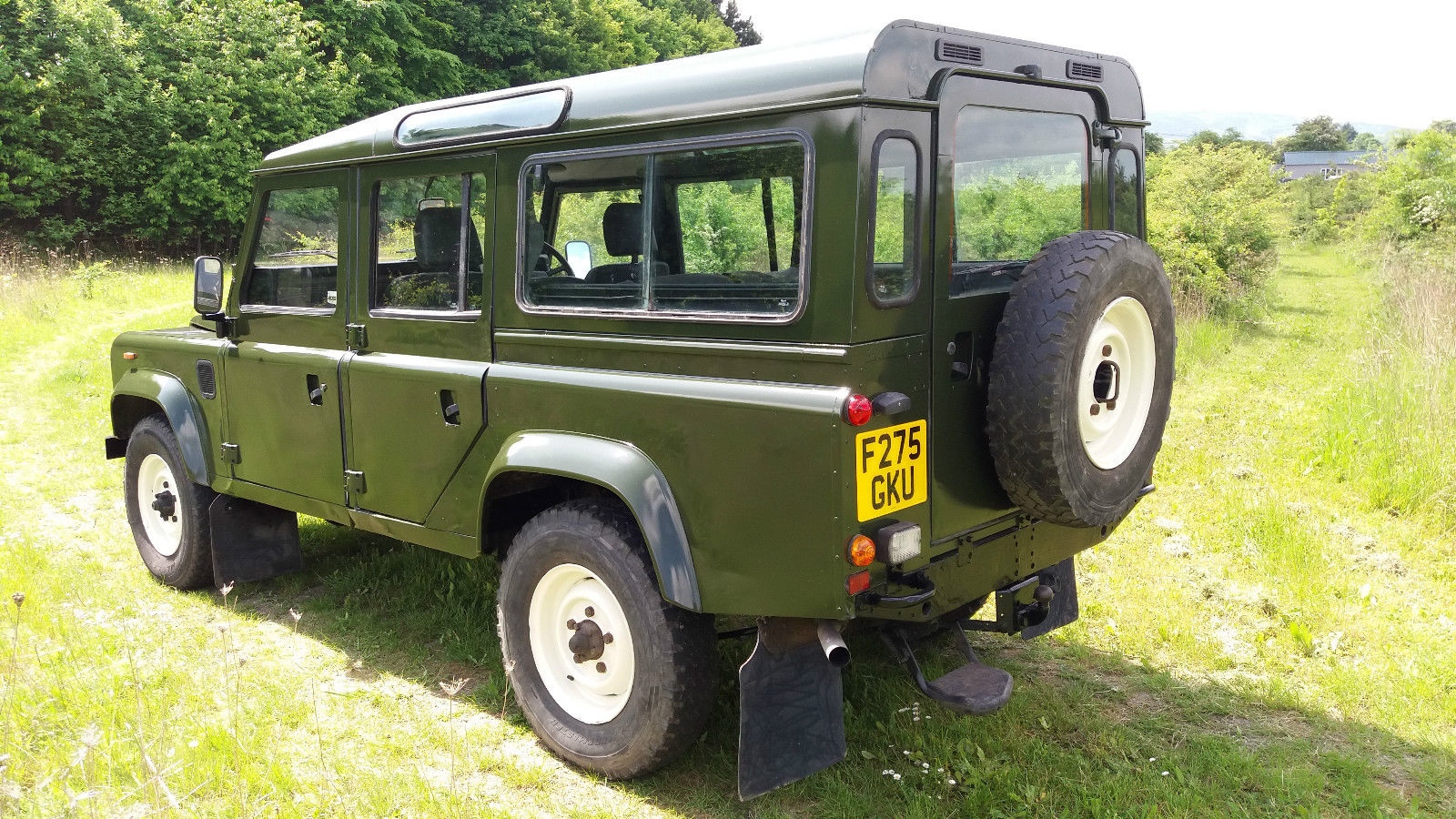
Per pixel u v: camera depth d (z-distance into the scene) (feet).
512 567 11.53
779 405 8.94
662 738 10.30
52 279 53.72
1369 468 21.20
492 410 11.60
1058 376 9.23
